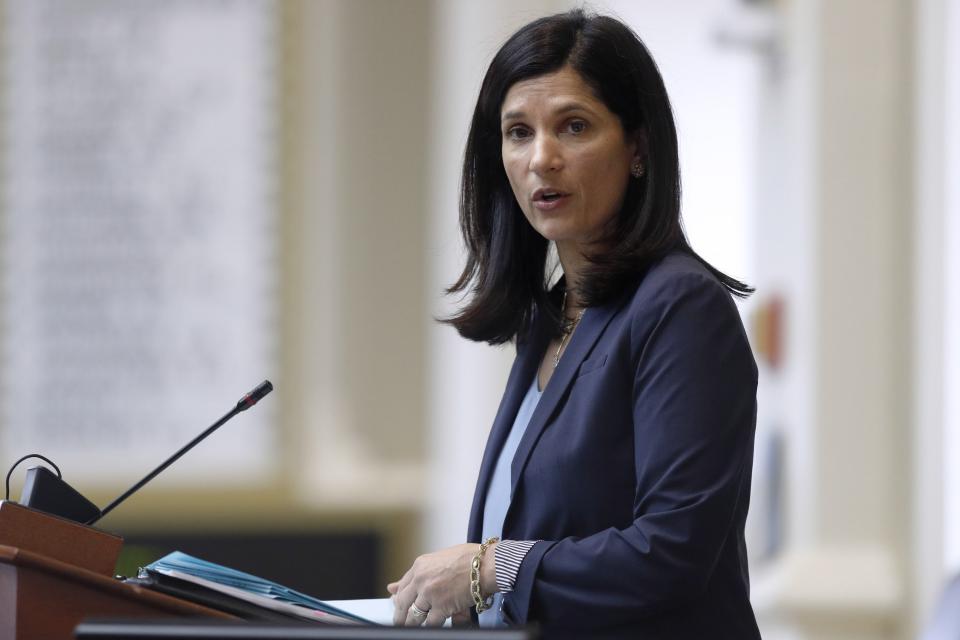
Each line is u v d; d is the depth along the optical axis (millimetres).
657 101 7594
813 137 17703
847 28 17625
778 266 19031
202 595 6684
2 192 27250
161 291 27359
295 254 27609
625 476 7172
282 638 5195
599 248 7742
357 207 27969
